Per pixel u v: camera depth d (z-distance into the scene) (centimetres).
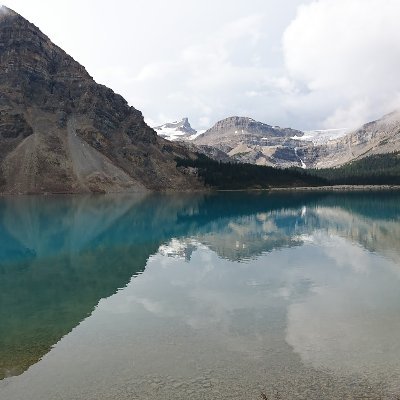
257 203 13938
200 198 16950
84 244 5869
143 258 4884
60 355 2258
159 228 7462
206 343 2373
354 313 2862
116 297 3350
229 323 2697
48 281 3894
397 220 8400
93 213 10162
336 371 2012
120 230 7225
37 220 8688
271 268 4269
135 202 14212
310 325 2636
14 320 2839
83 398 1830
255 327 2616
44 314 2953
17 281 3909
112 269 4344
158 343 2389
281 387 1870
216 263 4559
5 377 2028
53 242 6047
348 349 2264
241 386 1886
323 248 5359
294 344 2339
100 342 2425
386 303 3069
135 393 1855
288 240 6038
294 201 15000
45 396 1853
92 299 3309
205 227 7575
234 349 2283
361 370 2019
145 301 3222
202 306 3070
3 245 5822
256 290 3478
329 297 3247
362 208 11594
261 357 2180
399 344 2322
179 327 2642
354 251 5109
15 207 11731
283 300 3189
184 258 4853
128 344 2384
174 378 1975
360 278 3812
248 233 6788
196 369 2058
